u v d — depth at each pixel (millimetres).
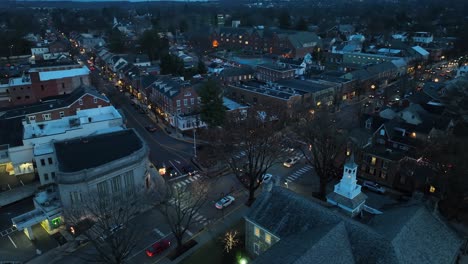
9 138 67500
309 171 70250
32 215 51750
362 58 163375
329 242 33844
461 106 83188
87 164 54844
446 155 50688
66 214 50562
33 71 105438
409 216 37469
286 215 41062
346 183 47500
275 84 115188
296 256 31703
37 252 47656
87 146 59250
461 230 49344
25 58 174750
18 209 58656
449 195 49406
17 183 64625
